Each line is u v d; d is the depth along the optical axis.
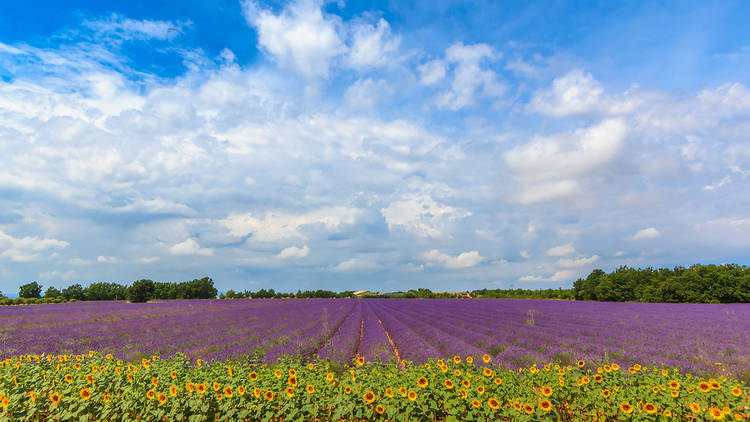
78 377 6.38
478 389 5.29
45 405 5.71
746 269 44.56
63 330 19.81
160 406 5.40
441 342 14.61
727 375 8.70
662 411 5.17
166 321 26.06
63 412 5.30
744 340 13.72
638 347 12.55
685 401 5.11
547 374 6.34
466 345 12.88
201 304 54.03
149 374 6.27
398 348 14.94
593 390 5.71
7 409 5.33
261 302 63.09
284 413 5.20
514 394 5.43
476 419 4.90
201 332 19.70
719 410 4.67
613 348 12.45
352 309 45.25
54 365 7.66
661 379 5.90
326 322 23.95
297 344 13.37
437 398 5.28
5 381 6.10
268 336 16.73
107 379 6.25
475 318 25.61
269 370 6.49
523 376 6.57
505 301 51.66
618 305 38.97
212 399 5.44
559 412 5.58
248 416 5.33
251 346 13.50
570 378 6.05
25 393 5.75
